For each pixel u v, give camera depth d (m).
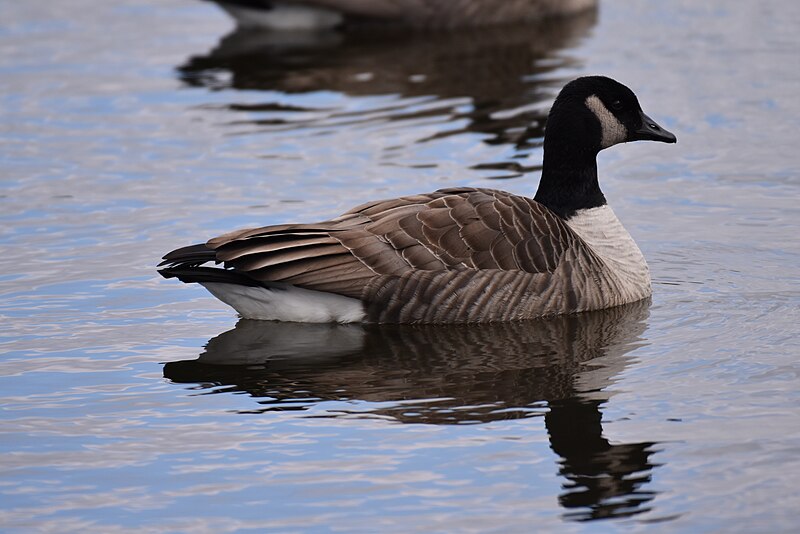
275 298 13.70
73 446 10.98
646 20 27.41
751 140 20.02
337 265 13.38
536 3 27.67
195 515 9.78
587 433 10.99
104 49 25.94
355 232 13.49
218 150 20.02
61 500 10.05
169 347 13.29
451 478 10.25
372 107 22.06
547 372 12.43
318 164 19.27
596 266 14.23
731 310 14.02
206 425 11.36
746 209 17.28
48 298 14.62
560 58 24.61
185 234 16.61
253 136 20.64
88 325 13.88
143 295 14.79
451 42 26.23
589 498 9.89
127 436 11.16
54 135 20.78
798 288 14.58
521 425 11.20
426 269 13.55
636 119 15.12
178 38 26.89
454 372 12.48
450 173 18.73
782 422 11.09
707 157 19.41
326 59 25.14
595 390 11.94
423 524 9.55
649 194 18.06
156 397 12.01
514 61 24.52
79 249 16.17
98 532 9.57
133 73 24.25
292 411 11.62
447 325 13.80
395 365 12.72
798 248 15.84
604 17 27.92
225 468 10.52
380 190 18.08
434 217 13.67
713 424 11.10
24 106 22.23
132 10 29.27
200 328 13.84
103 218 17.25
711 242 16.17
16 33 27.12
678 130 20.56
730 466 10.33
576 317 14.02
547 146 14.95
